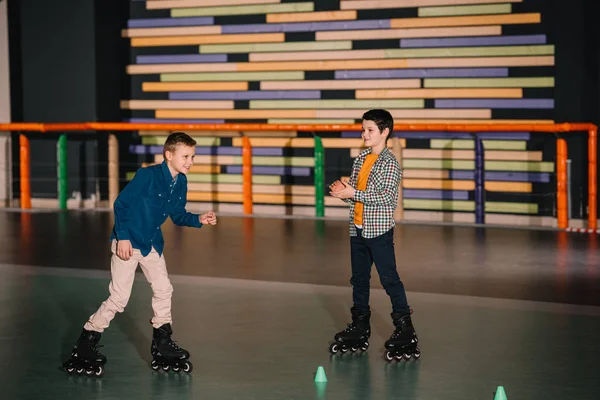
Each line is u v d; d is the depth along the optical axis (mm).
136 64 17734
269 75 16938
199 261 11938
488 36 15695
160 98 17641
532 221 15578
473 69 15805
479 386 6707
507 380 6852
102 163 17797
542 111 15508
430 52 16016
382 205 7270
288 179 16938
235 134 17188
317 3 16594
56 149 17875
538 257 12328
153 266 6984
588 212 15227
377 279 10773
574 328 8422
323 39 16578
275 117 16953
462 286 10469
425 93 16078
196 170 17469
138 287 10242
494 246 13250
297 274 11086
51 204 17891
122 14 17750
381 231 7293
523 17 15492
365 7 16312
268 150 17047
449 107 15969
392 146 15914
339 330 8367
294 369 7141
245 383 6789
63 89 17734
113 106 17797
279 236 14102
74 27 17594
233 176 17266
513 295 9977
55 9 17672
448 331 8328
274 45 16875
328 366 7219
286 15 16766
